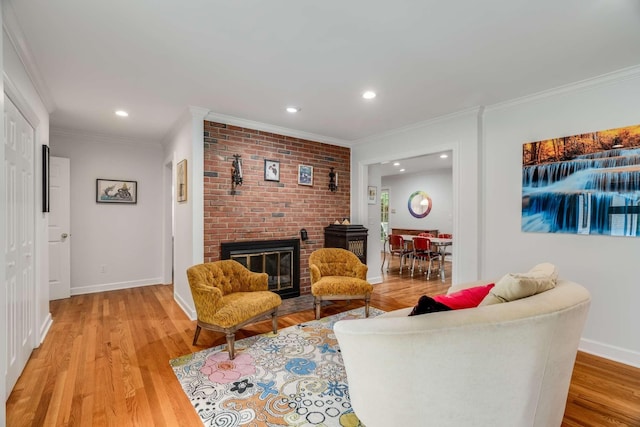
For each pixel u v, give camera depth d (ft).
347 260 12.51
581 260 8.52
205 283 8.84
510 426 3.98
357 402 4.36
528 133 9.58
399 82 8.63
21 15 5.60
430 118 11.84
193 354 8.20
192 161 10.96
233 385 6.75
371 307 12.46
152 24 5.94
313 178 14.66
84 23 5.89
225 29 6.13
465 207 10.89
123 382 6.81
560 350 4.18
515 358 3.82
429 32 6.24
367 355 4.06
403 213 29.81
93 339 9.11
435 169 26.48
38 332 8.57
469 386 3.81
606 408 6.01
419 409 3.92
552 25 5.97
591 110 8.35
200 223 11.10
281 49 6.91
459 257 11.03
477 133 10.60
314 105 10.48
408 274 19.53
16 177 6.85
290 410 5.92
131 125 12.82
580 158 8.50
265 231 13.00
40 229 8.89
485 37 6.41
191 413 5.81
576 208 8.57
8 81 5.93
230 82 8.64
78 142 14.16
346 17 5.75
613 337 8.00
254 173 12.67
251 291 10.03
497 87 8.95
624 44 6.62
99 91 9.20
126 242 15.42
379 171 17.40
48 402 6.07
